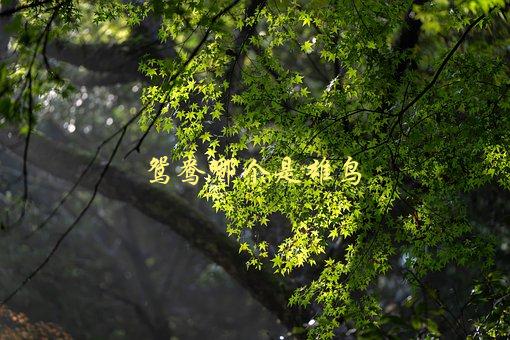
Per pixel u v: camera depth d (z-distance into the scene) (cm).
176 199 1448
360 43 799
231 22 778
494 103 803
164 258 3453
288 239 823
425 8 797
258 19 788
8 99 548
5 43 1084
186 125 811
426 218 839
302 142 788
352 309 833
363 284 845
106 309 2864
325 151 796
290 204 796
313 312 1071
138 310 2838
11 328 2217
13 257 2502
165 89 648
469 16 852
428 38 895
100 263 3106
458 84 802
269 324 3372
